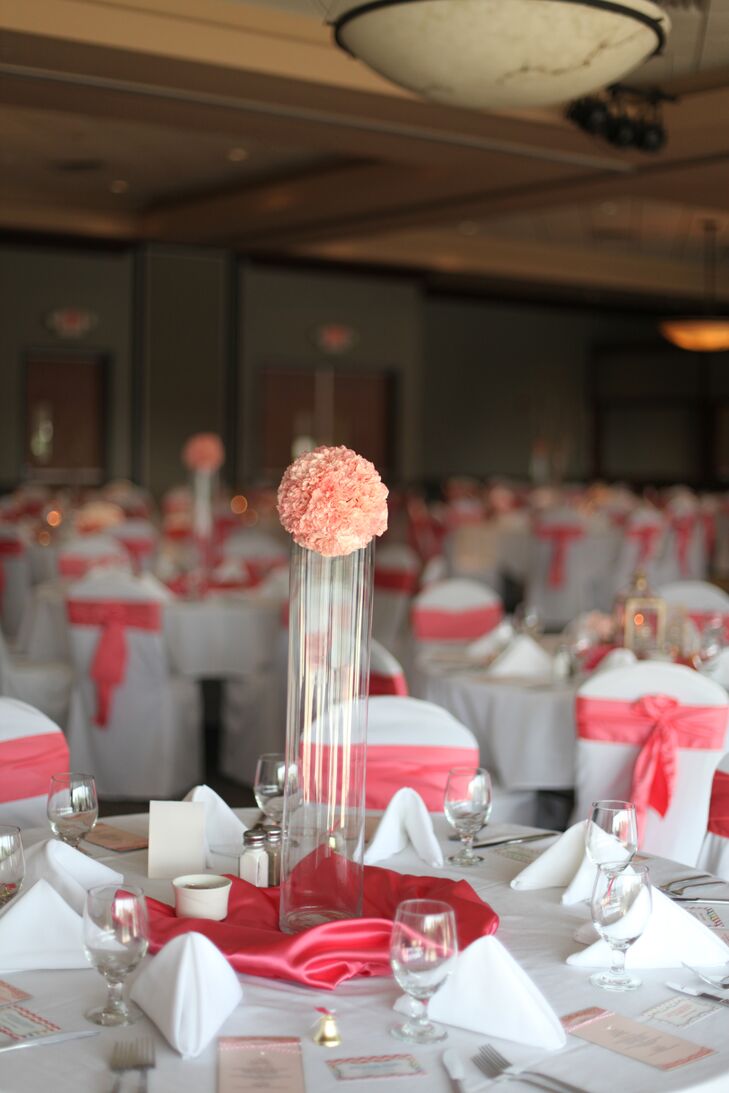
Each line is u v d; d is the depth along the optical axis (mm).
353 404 14094
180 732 5289
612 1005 1734
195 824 2209
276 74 5875
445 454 17156
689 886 2234
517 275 14156
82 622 5031
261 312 13242
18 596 8258
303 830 1905
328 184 10305
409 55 2975
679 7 5184
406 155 7625
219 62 5734
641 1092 1481
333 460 1869
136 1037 1590
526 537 10773
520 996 1616
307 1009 1691
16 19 5344
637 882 1814
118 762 5133
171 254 12695
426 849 2316
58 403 12531
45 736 2760
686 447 18375
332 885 1901
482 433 17406
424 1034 1619
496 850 2422
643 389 18234
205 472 6379
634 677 3266
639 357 18172
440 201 9555
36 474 12469
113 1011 1654
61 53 5633
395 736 2801
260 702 5594
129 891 1619
